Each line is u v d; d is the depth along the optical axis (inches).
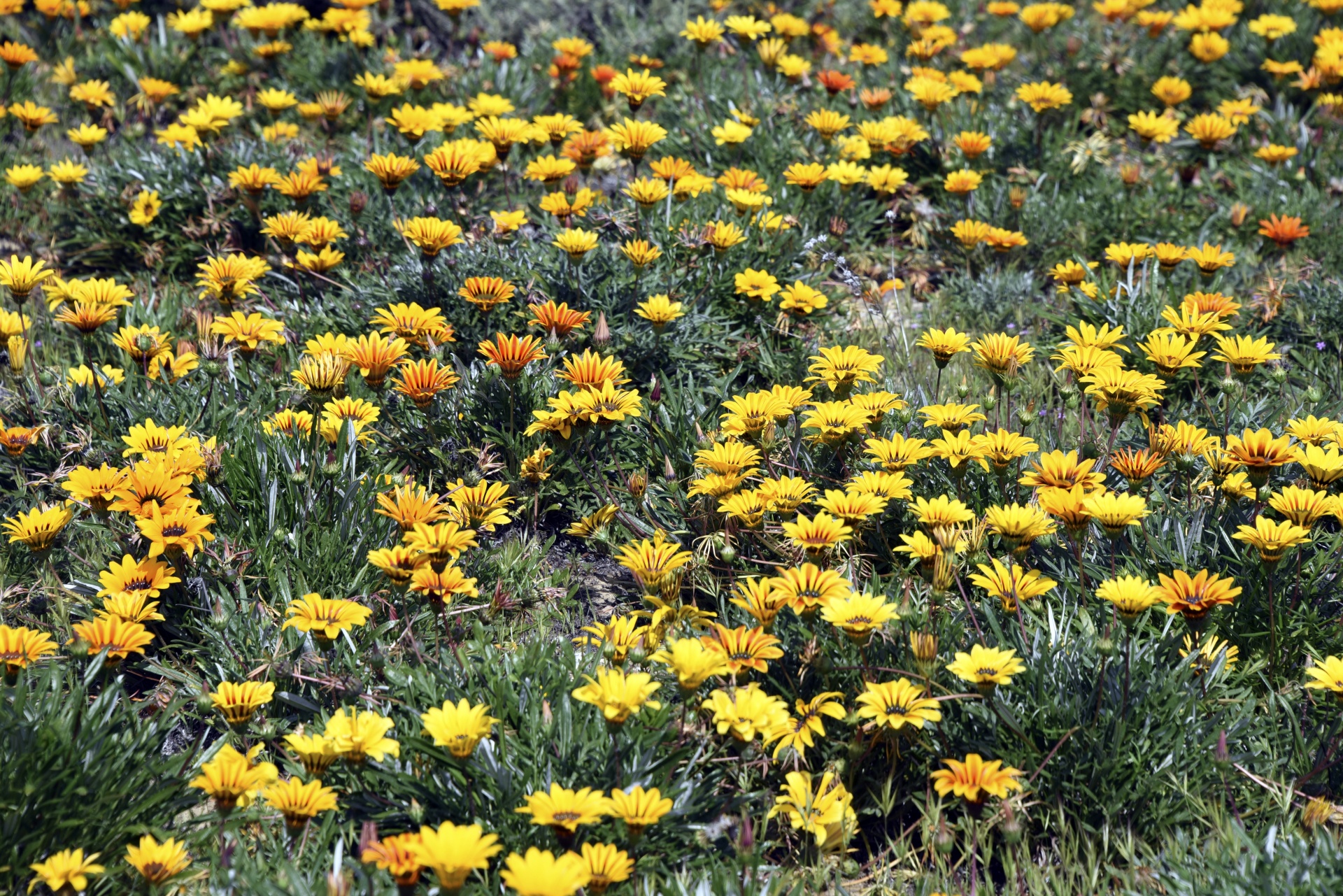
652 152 280.4
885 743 126.6
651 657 124.6
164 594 145.8
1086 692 128.6
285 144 266.7
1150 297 211.2
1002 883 121.7
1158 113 317.4
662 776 119.2
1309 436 145.9
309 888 105.4
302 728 127.6
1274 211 258.1
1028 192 264.1
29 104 250.4
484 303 176.9
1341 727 124.3
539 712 124.6
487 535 171.5
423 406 156.9
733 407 153.4
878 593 141.9
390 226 233.5
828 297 227.0
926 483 163.2
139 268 245.1
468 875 106.5
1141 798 122.3
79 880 98.4
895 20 350.3
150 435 150.0
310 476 153.9
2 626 124.3
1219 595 121.1
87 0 330.0
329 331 205.0
